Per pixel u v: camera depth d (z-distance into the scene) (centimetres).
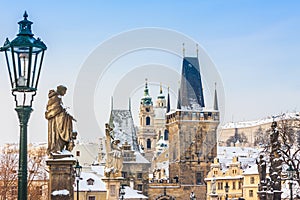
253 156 18225
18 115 1449
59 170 2672
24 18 1440
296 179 6944
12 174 9375
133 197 14225
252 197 15175
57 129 2700
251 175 15250
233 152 19862
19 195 1457
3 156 9850
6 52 1426
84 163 13462
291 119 8619
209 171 17212
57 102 2714
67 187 2666
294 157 7781
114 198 5447
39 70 1437
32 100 1451
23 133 1461
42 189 9438
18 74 1414
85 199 12331
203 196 17275
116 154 4644
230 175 16275
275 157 5162
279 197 5078
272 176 5134
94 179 12625
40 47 1420
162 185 17050
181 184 17188
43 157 9800
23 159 1461
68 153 2688
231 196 16088
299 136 8469
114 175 5428
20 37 1408
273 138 5206
